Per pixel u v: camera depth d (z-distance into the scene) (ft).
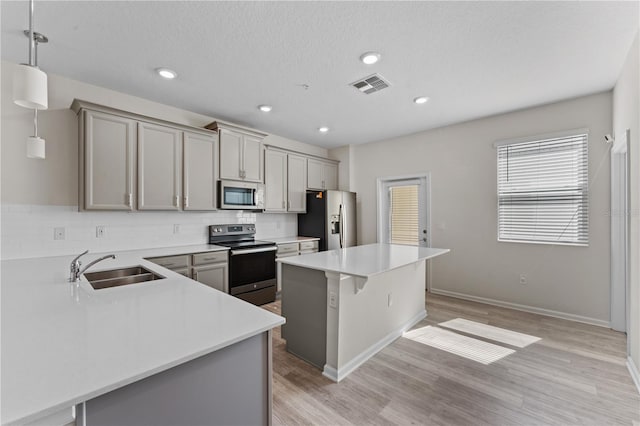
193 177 10.71
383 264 7.16
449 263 13.37
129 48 7.13
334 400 5.97
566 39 6.72
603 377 6.72
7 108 7.85
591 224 9.96
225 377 3.32
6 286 5.16
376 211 16.15
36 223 8.29
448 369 7.14
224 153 11.66
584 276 10.11
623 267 9.32
